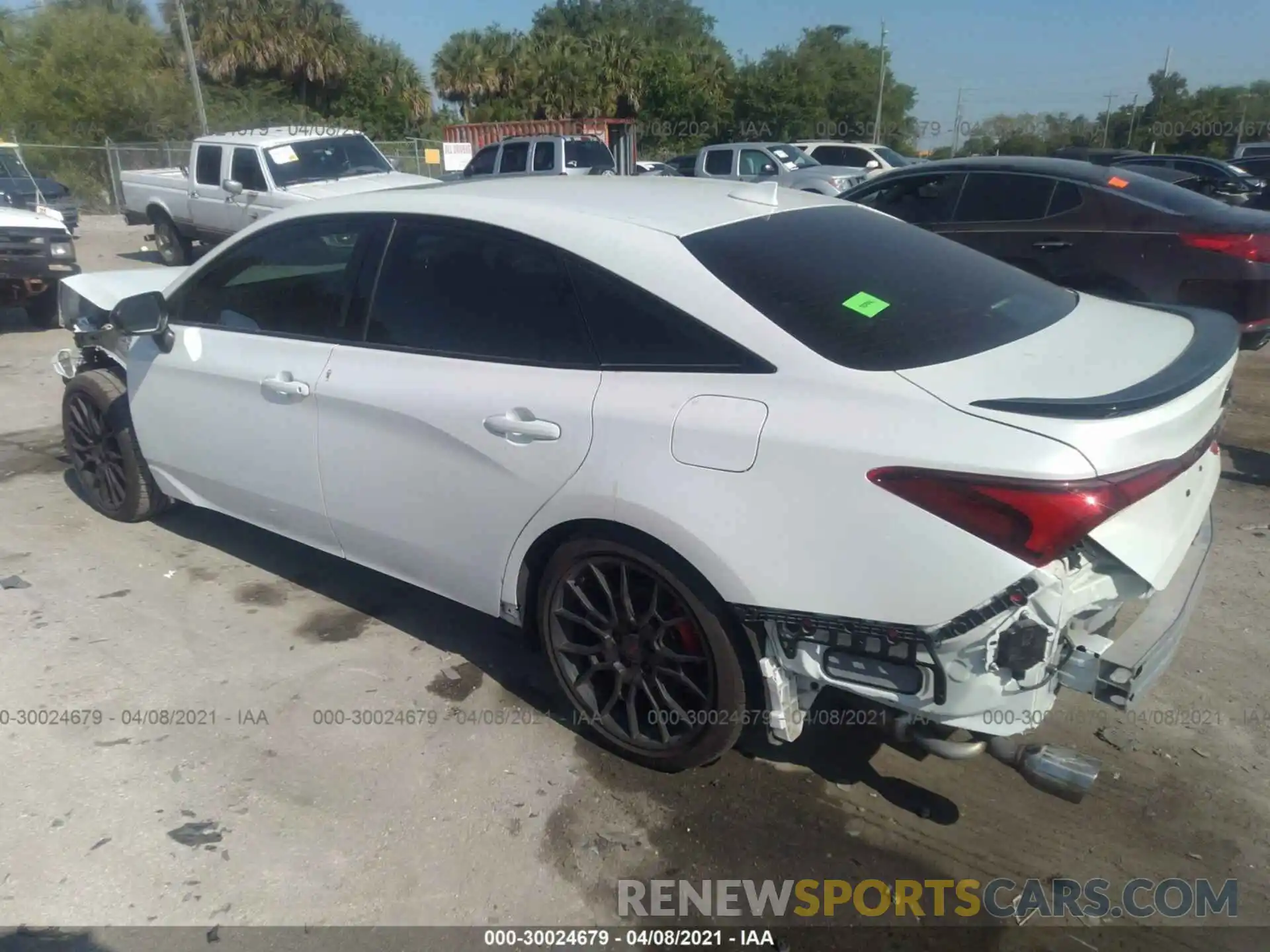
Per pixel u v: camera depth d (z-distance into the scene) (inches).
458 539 128.4
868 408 94.7
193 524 194.7
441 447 125.3
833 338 102.0
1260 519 193.6
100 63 1317.7
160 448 172.9
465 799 116.5
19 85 1284.4
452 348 126.5
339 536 146.3
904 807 115.3
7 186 565.9
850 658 98.9
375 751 124.9
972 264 128.6
